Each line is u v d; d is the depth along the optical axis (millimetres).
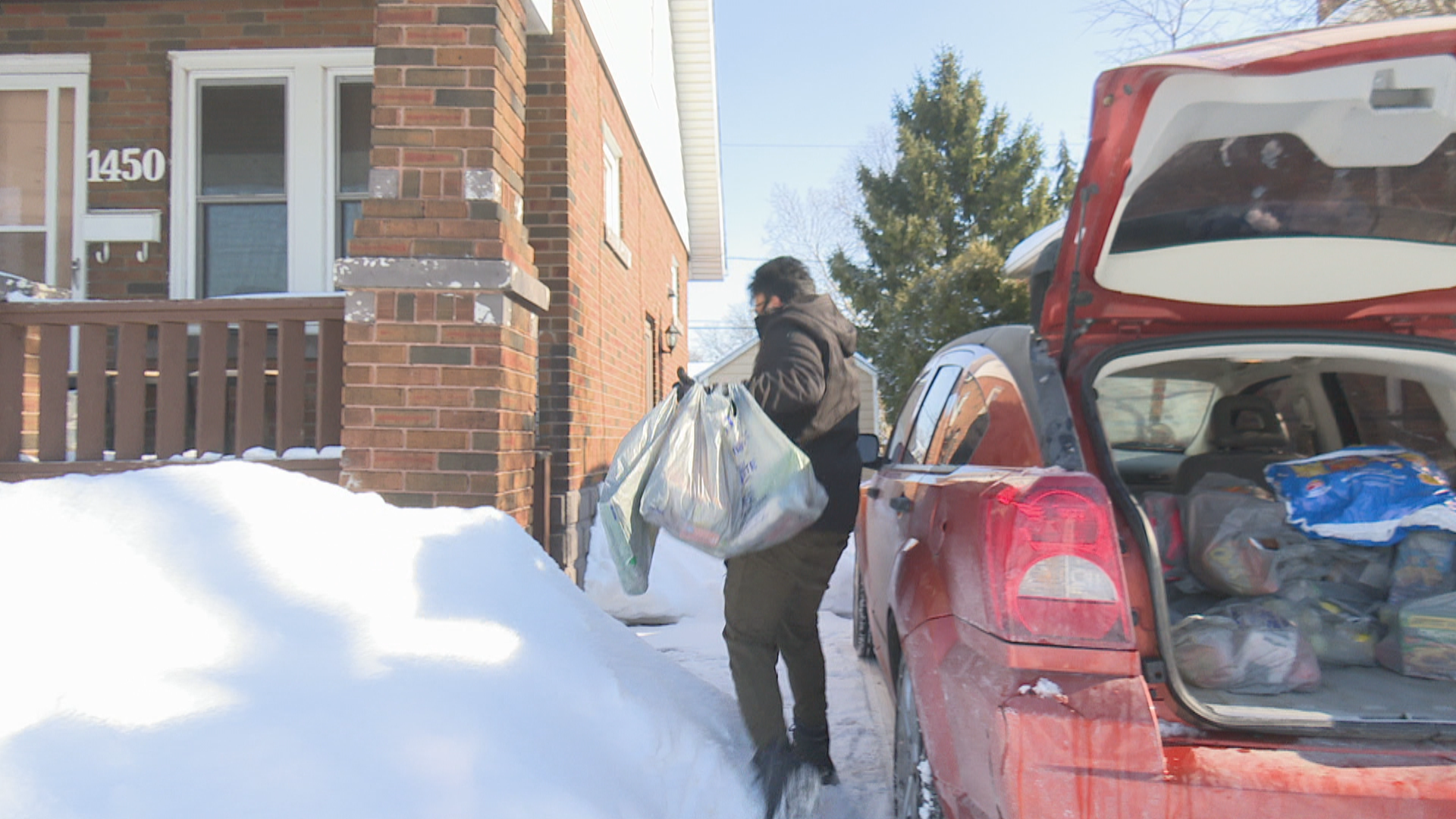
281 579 2467
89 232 5789
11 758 1767
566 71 5766
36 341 4219
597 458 6809
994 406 2504
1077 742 1685
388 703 2154
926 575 2273
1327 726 1790
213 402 4098
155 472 2730
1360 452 2514
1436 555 2289
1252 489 2537
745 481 2611
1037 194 24484
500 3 4074
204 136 5906
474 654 2486
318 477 4004
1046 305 2512
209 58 5844
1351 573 2361
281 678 2150
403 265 3926
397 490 3889
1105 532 1800
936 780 1997
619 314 8086
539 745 2248
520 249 4301
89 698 1942
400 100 4020
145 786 1783
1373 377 3086
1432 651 2127
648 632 5180
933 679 2035
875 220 25422
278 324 4098
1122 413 3609
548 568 3266
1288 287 2492
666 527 2627
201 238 5871
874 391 22719
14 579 2154
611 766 2369
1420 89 1925
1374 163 2150
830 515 2852
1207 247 2365
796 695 3090
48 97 5887
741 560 2869
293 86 5875
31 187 5867
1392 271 2441
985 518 1896
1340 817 1655
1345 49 1819
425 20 4035
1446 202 2240
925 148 24922
